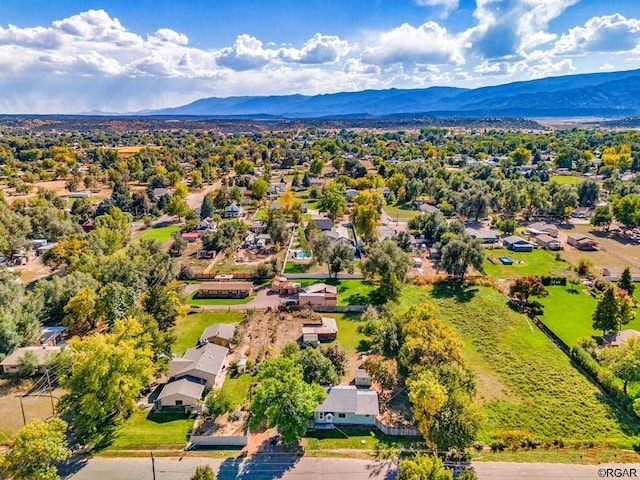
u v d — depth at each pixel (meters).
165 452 45.25
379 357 61.28
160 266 86.38
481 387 56.25
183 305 78.00
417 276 93.38
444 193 162.25
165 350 58.34
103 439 47.06
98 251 95.00
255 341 67.88
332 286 86.81
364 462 43.81
